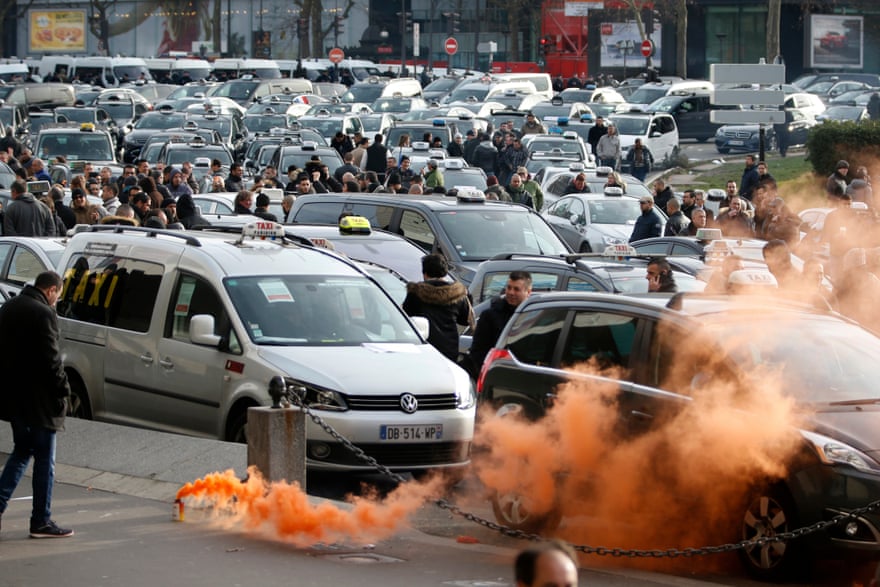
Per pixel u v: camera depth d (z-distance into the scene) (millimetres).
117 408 34344
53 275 24484
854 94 163500
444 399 30547
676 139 125438
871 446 22922
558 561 10977
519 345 27875
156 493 28438
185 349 32500
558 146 103125
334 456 29578
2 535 24906
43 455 24547
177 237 34750
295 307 32344
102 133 104375
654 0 189125
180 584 21703
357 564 23344
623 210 73875
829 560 24000
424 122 114188
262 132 117812
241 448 29109
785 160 123562
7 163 88125
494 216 52219
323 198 55656
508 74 162125
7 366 24188
